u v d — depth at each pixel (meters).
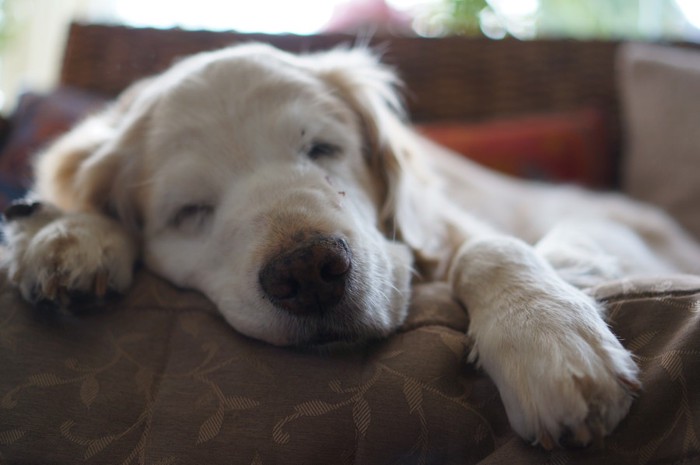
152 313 1.20
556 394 0.87
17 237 1.30
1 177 2.32
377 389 0.97
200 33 2.82
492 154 2.83
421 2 3.80
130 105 1.99
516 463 0.89
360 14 3.47
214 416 0.97
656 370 0.90
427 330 1.11
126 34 2.84
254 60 1.58
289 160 1.44
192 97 1.50
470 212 2.27
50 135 2.43
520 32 4.16
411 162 1.95
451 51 2.98
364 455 0.93
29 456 0.95
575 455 0.87
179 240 1.51
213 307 1.26
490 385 1.01
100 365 1.05
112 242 1.31
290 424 0.95
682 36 4.04
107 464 0.94
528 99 3.02
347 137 1.63
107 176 1.67
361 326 1.13
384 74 2.05
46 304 1.17
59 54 4.25
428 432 0.94
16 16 4.15
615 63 3.03
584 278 1.36
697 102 2.69
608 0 4.24
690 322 0.93
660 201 2.78
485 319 1.07
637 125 2.85
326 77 1.76
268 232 1.20
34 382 1.01
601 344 0.93
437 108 2.98
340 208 1.30
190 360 1.08
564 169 2.85
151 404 1.00
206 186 1.43
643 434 0.87
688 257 2.40
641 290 1.04
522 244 1.25
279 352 1.11
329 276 1.12
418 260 1.68
